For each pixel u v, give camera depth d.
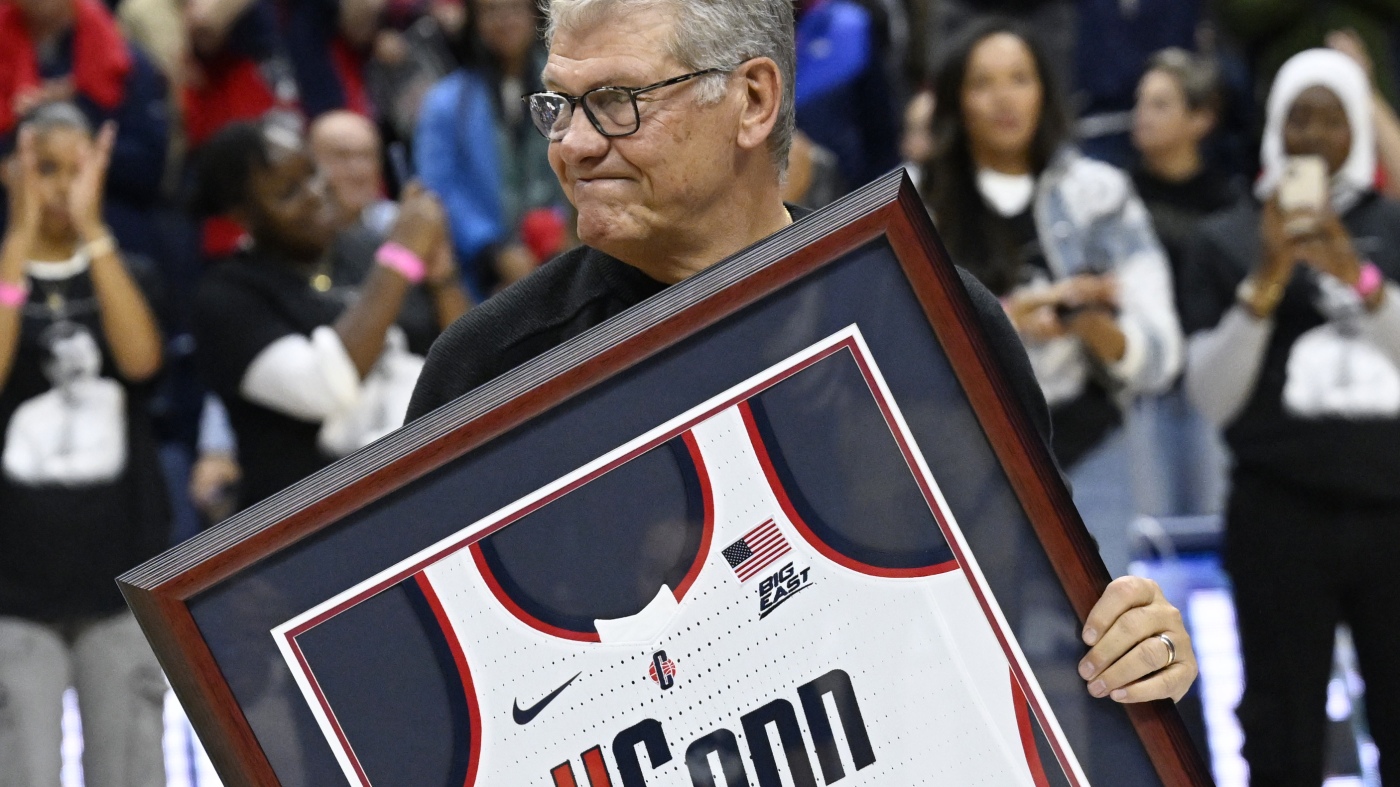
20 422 5.74
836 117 9.34
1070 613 2.48
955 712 2.48
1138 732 2.48
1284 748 5.92
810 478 2.48
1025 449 2.46
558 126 2.78
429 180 8.06
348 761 2.45
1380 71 9.09
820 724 2.48
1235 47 9.39
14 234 5.82
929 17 9.51
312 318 6.09
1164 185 8.43
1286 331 6.00
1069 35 9.37
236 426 6.09
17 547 5.64
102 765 5.68
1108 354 6.02
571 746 2.47
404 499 2.46
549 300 2.97
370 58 10.10
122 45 8.70
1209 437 7.84
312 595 2.44
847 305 2.47
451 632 2.46
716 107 2.72
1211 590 6.96
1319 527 5.91
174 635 2.42
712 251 2.85
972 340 2.46
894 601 2.48
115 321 5.87
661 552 2.48
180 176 9.12
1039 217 6.25
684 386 2.47
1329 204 5.93
